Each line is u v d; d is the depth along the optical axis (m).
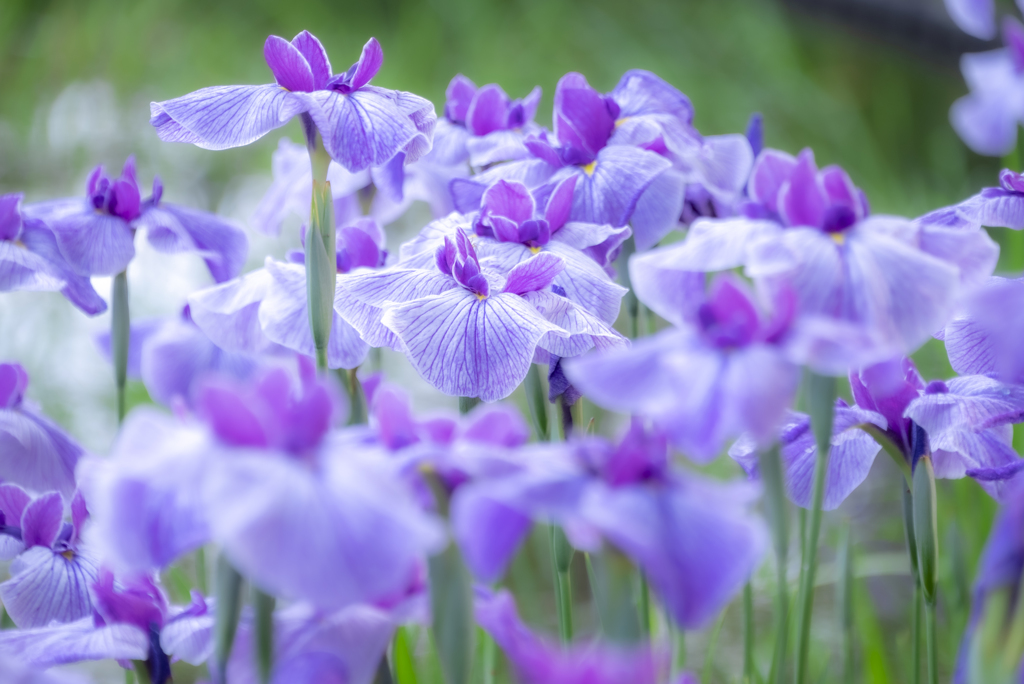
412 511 1.44
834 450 1.64
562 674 1.44
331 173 1.84
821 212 1.50
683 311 1.51
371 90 1.66
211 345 1.92
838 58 6.46
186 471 1.43
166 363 1.91
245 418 1.44
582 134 1.76
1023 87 2.53
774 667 1.69
